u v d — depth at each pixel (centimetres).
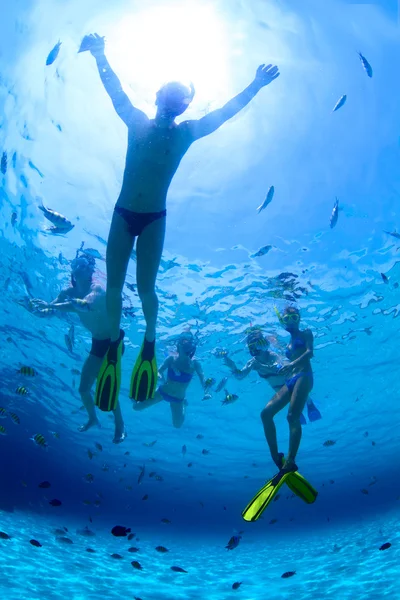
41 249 1388
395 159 1294
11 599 669
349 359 1800
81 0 1077
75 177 1286
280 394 714
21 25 1081
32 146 1220
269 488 554
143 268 450
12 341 1845
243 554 1469
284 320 830
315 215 1374
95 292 787
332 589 864
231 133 1318
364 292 1507
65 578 853
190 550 1591
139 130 452
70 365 1891
